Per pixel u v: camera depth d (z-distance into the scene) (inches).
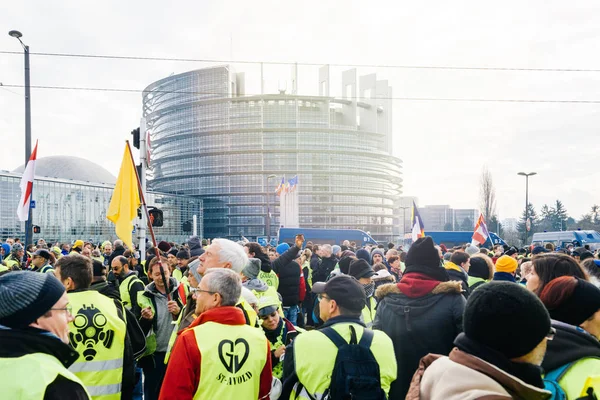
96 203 2773.1
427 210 7677.2
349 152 4685.0
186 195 4411.9
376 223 4842.5
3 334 76.9
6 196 2171.5
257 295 208.5
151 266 225.1
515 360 68.9
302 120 4623.5
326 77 5012.3
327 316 136.4
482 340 69.5
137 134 383.9
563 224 4429.1
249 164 4544.8
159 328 216.4
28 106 746.2
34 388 71.6
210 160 4645.7
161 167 5088.6
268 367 131.6
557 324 95.8
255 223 4434.1
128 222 248.5
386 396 117.0
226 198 4534.9
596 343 92.6
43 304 81.1
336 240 1139.9
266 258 327.9
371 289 248.8
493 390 64.2
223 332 124.0
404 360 155.4
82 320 150.6
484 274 256.8
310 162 4569.4
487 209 2544.3
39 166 3777.1
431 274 161.9
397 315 159.0
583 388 83.2
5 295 78.0
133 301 237.8
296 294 362.3
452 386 66.2
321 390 117.3
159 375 216.8
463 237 1171.3
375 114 5339.6
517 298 68.8
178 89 4879.4
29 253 633.0
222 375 119.0
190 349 118.3
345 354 118.7
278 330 181.6
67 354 83.4
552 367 90.0
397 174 5467.5
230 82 4709.6
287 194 1610.5
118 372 155.1
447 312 153.2
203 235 4485.7
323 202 4562.0
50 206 2491.4
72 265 156.2
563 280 107.3
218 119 4658.0
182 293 225.3
